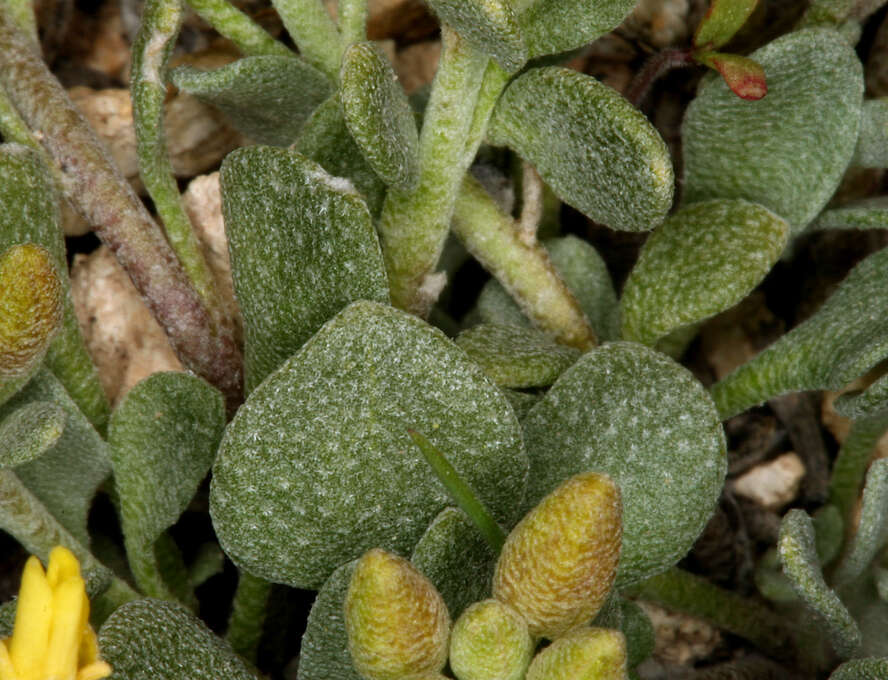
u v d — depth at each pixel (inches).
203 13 4.5
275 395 4.0
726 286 4.4
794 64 4.5
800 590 4.1
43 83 4.5
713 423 4.1
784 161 4.5
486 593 4.1
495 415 4.0
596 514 3.7
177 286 4.4
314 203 4.0
